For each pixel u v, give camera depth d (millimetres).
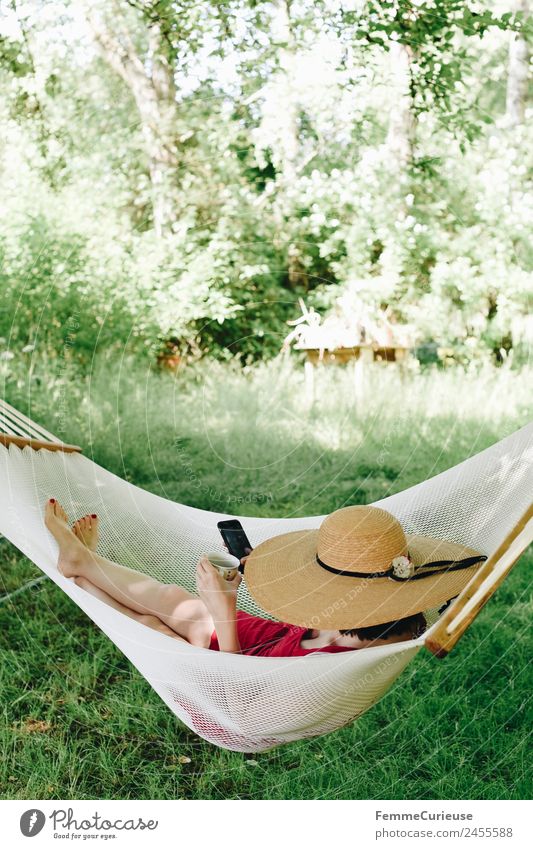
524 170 6102
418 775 2297
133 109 6605
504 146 6160
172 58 6105
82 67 6477
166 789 2256
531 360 6055
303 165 6695
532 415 5414
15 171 6031
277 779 2264
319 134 6449
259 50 6035
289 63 6023
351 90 5938
